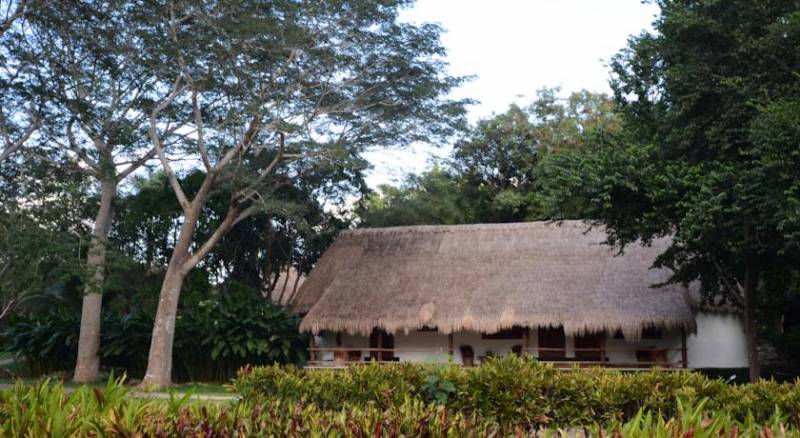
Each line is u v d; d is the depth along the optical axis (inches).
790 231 486.6
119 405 190.2
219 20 748.6
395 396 348.5
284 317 908.6
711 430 156.5
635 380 339.0
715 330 862.5
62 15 553.6
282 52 773.3
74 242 580.4
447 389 348.5
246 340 872.9
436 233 997.8
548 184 626.5
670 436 152.4
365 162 832.9
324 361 880.9
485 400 343.3
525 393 342.3
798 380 307.9
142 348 922.7
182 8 765.3
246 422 178.7
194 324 897.5
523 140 1412.4
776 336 864.3
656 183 567.5
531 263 906.1
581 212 601.0
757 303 829.8
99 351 904.9
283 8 756.6
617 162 578.2
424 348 919.7
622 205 595.5
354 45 810.8
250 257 1145.4
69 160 655.8
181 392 743.7
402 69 826.8
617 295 828.0
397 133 865.5
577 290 847.7
